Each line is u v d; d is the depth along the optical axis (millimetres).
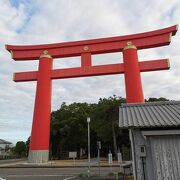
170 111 11547
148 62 27734
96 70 28438
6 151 94438
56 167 26844
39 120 28359
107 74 28516
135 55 28188
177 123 9305
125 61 28094
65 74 29250
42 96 29016
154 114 11195
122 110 12656
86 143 48312
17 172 22125
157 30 28516
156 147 9562
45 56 30453
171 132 9289
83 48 29859
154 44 28281
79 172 20953
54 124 51500
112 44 29422
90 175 18109
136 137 10078
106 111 36062
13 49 31312
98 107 37656
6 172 22344
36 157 27766
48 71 29953
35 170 23828
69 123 48469
